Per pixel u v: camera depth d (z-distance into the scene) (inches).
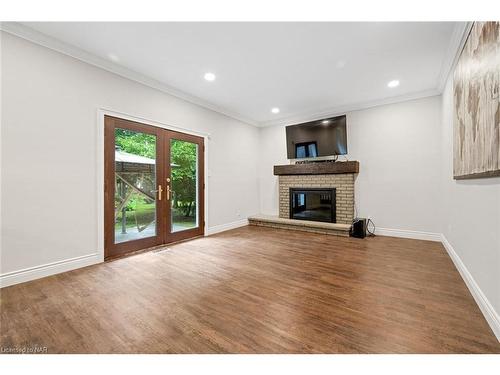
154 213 141.6
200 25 88.0
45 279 93.7
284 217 213.6
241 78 134.6
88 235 110.3
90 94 110.9
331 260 115.4
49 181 98.0
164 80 137.1
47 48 97.3
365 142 175.6
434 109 149.5
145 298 78.1
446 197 130.6
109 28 90.3
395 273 98.1
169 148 149.3
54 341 57.0
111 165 119.6
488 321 62.4
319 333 59.4
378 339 56.9
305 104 178.4
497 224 58.6
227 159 196.5
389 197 166.2
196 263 112.3
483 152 64.8
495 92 56.9
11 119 88.5
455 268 103.3
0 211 86.2
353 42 99.3
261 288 85.1
